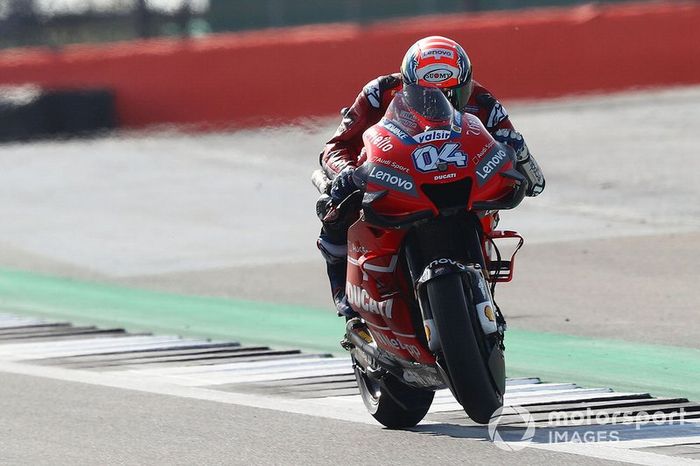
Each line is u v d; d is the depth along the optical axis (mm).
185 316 34469
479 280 18297
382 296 19531
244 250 44250
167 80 81750
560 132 66312
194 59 81312
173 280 39781
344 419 21938
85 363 28141
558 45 78500
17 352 29719
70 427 22109
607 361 26766
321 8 104500
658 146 60031
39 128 78750
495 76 79000
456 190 18641
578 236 42906
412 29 80438
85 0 99938
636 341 28547
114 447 20547
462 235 18969
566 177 54656
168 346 30016
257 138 74750
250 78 80750
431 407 23000
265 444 20312
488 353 18188
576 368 26266
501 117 20359
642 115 69312
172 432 21391
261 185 58469
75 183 61844
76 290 39125
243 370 26797
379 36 80500
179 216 51906
